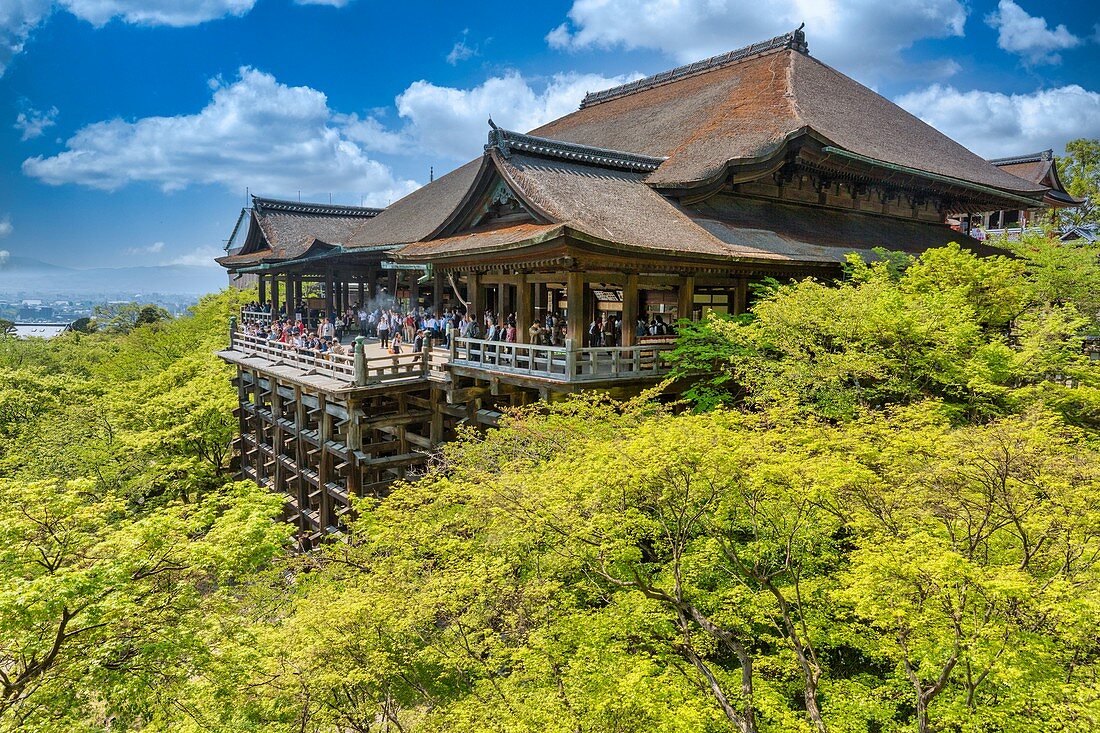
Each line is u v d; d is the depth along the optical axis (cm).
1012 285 1812
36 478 2494
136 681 756
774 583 978
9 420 3416
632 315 1819
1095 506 755
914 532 787
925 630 700
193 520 923
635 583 917
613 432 1250
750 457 840
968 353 1474
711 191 2259
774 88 2892
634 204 2112
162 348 4597
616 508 938
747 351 1619
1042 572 757
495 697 827
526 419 1424
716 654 1078
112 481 2505
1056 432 978
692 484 896
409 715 1019
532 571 971
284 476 2672
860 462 907
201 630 863
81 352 5681
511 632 890
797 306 1523
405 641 899
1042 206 3206
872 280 1703
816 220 2573
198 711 805
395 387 2061
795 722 724
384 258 3000
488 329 2166
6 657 746
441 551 1001
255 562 891
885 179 2677
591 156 2272
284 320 3456
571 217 1756
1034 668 630
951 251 1823
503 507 954
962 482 820
